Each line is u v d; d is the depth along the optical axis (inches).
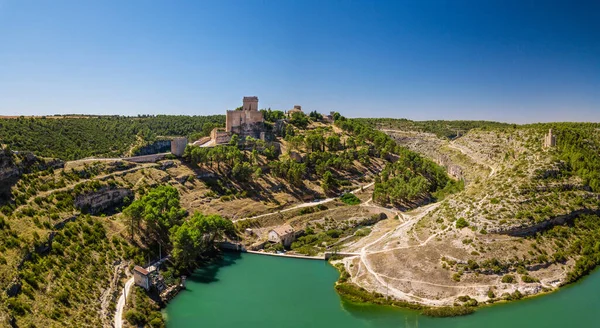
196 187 7701.8
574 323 4242.1
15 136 7824.8
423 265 5265.8
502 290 4815.5
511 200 5940.0
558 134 7834.6
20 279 3693.4
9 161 5211.6
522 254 5216.5
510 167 7209.6
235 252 6407.5
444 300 4719.5
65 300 3816.4
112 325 3895.2
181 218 6131.9
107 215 6087.6
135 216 5492.1
